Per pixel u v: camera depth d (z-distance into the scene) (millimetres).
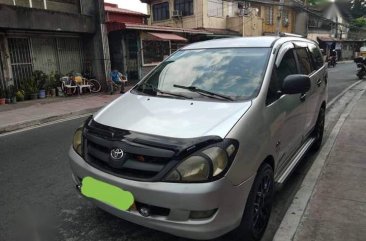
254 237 2855
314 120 4879
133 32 16781
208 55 3748
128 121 2779
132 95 3484
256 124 2727
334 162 4648
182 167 2305
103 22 13930
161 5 26547
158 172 2354
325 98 5527
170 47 19047
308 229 3035
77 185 2998
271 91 3162
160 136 2473
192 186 2277
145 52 17484
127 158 2480
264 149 2816
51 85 13086
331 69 26594
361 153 4973
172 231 2398
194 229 2336
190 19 24328
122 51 16547
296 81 3166
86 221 3301
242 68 3367
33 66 12766
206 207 2289
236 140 2465
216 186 2291
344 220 3164
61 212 3494
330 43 43375
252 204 2703
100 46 14102
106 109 3215
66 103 11508
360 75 17281
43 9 11922
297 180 4301
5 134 7332
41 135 7066
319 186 3904
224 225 2406
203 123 2580
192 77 3490
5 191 4051
